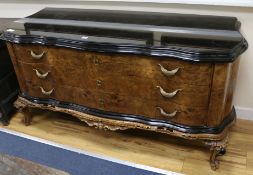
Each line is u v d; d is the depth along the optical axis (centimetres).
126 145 175
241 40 131
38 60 159
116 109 156
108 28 153
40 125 197
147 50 129
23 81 175
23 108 185
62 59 153
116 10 182
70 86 161
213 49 122
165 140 176
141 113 151
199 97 133
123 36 142
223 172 152
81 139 182
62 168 162
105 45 136
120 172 157
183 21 156
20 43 155
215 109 134
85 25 160
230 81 134
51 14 182
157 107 145
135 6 179
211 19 158
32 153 174
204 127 141
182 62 125
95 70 147
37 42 151
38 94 175
